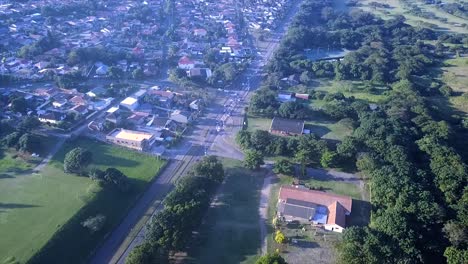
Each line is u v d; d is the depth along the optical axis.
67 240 135.38
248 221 150.50
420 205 143.00
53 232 135.50
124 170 177.38
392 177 157.75
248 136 196.25
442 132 198.00
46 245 130.62
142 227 148.38
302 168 177.25
